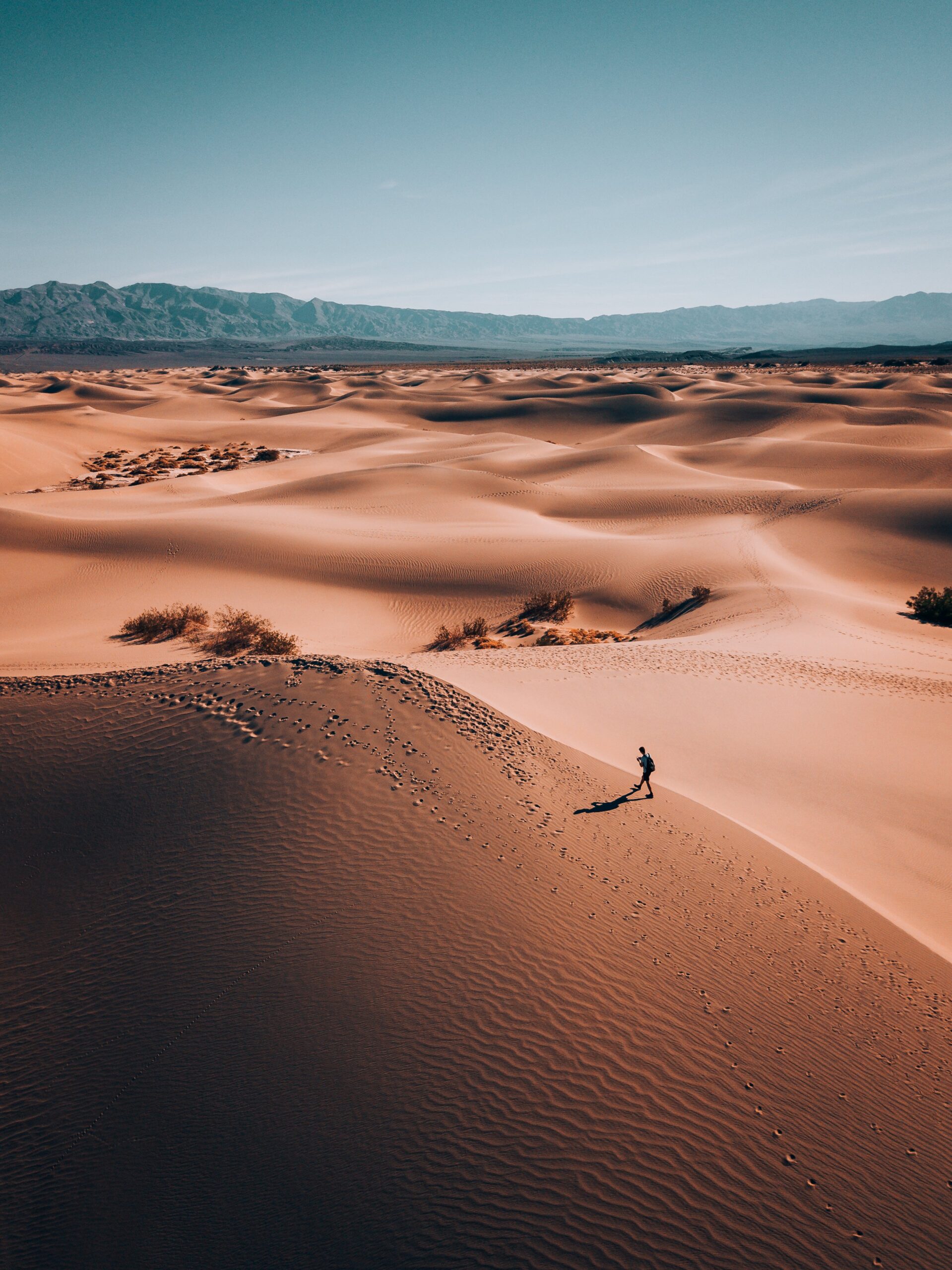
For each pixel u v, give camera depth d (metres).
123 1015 7.85
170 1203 6.04
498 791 11.17
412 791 10.71
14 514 38.75
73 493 61.69
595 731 15.58
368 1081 6.70
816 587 33.53
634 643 25.44
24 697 13.54
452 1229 5.48
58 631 27.64
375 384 181.88
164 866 9.80
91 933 9.05
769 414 101.44
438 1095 6.51
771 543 41.34
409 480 59.50
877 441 80.56
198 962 8.30
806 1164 6.16
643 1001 7.68
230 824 10.27
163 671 14.29
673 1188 5.77
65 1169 6.50
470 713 13.15
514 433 117.44
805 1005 8.18
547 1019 7.28
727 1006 7.86
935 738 17.00
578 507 54.03
